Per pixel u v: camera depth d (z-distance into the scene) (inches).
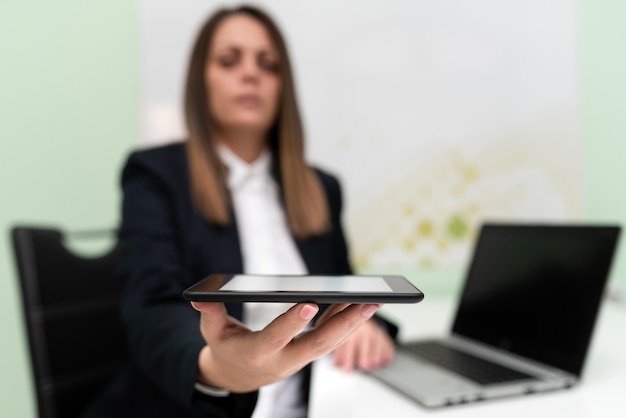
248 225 34.4
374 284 12.8
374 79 54.7
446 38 55.8
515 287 28.9
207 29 35.9
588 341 23.2
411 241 55.1
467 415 19.9
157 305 23.3
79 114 50.8
